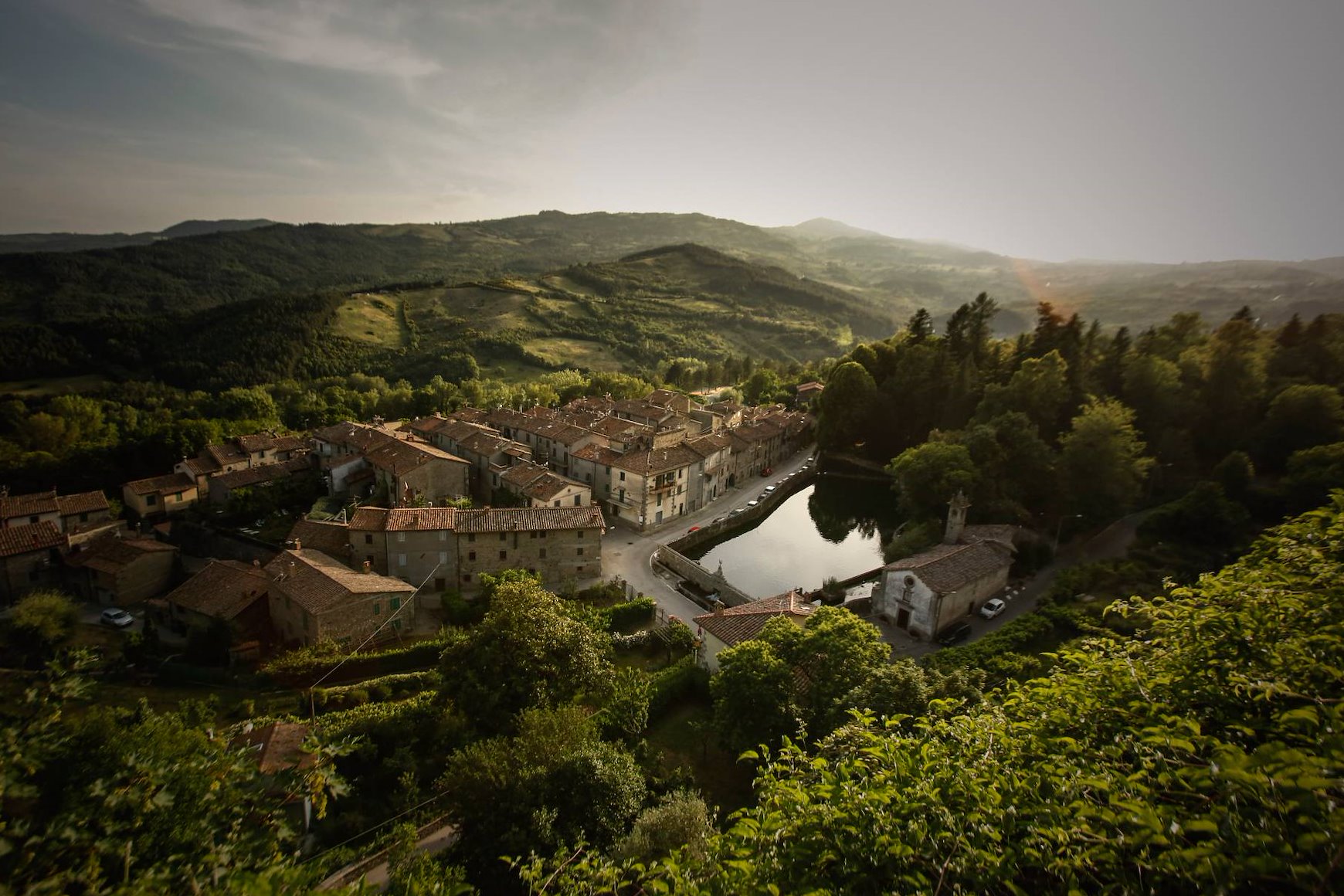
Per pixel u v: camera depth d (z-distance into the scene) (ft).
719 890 34.96
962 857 30.07
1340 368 262.67
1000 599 188.55
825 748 59.26
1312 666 36.06
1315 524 52.21
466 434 310.04
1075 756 36.27
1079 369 283.59
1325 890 21.97
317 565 181.88
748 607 166.81
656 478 278.26
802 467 376.68
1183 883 26.30
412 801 111.55
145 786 42.91
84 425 359.46
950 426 310.04
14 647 170.40
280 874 37.73
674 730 140.26
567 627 136.05
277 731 112.27
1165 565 188.34
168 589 224.33
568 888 48.14
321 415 430.61
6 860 36.58
